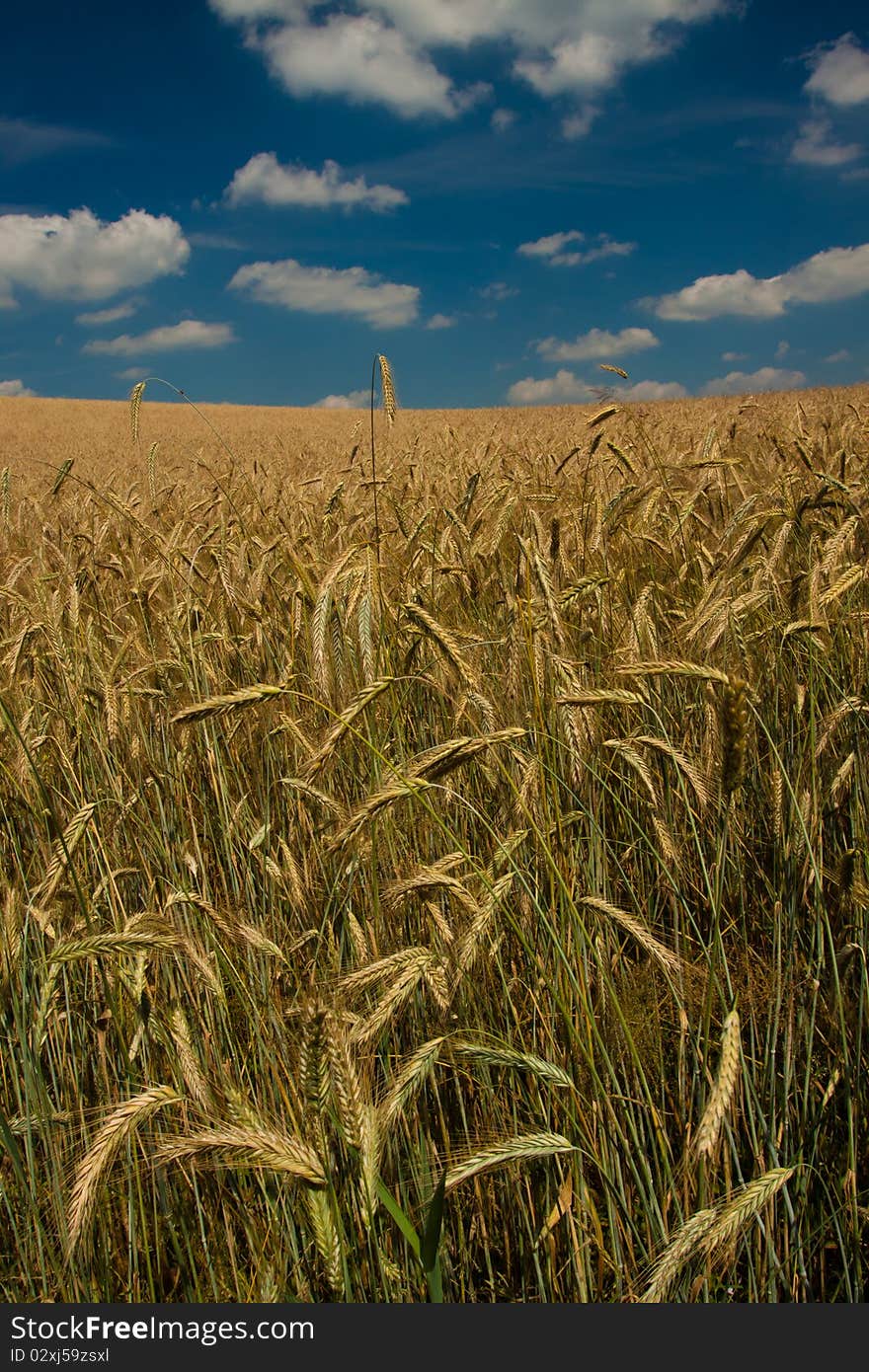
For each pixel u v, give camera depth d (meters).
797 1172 2.58
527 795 3.17
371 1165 1.82
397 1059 2.91
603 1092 2.48
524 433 18.69
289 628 4.66
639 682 3.79
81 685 4.26
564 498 7.00
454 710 4.16
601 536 4.95
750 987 2.95
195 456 15.29
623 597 5.00
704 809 3.61
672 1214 2.58
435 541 6.10
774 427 10.62
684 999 3.00
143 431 49.66
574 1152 2.32
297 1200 2.49
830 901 3.33
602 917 3.14
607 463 7.25
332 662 3.58
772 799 3.20
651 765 3.90
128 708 4.39
